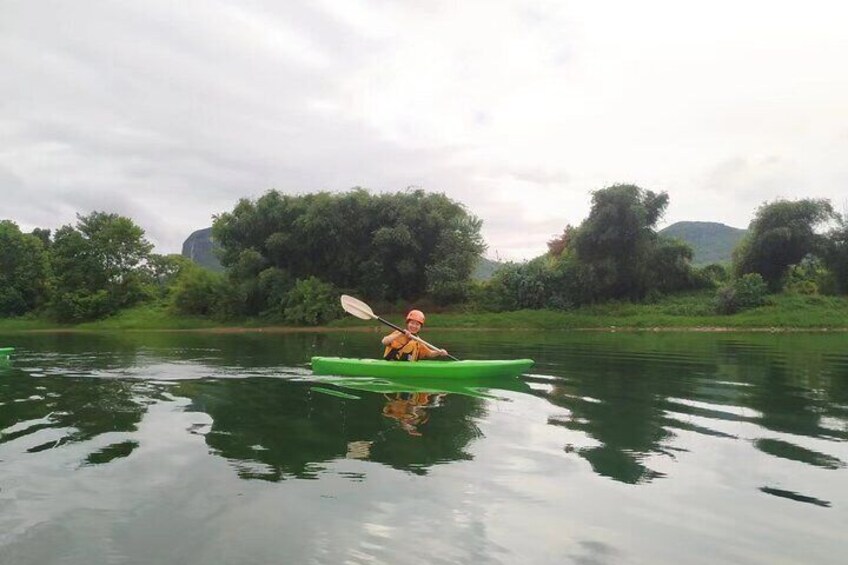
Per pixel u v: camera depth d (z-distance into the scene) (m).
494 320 29.53
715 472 3.71
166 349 14.54
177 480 3.54
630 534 2.77
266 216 34.88
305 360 11.20
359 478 3.58
